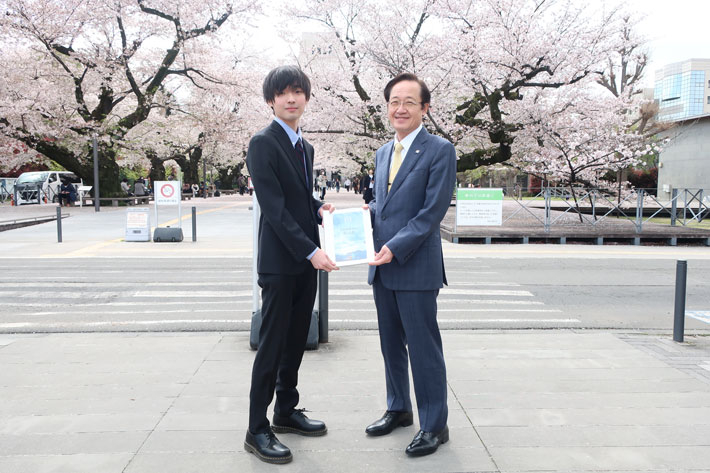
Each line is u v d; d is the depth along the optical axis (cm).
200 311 682
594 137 1845
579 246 1468
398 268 301
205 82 3228
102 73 2808
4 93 2658
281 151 285
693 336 575
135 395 382
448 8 2102
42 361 457
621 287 882
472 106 2352
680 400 379
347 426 335
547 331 594
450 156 297
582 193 1923
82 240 1461
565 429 331
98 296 776
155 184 1448
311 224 299
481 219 1540
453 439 317
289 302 293
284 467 283
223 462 288
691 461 291
